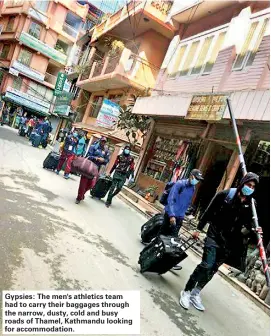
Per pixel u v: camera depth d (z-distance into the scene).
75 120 26.38
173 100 11.64
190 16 13.66
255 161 9.94
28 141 22.59
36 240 4.79
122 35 21.58
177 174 11.87
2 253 3.99
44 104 35.94
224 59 11.15
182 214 5.92
